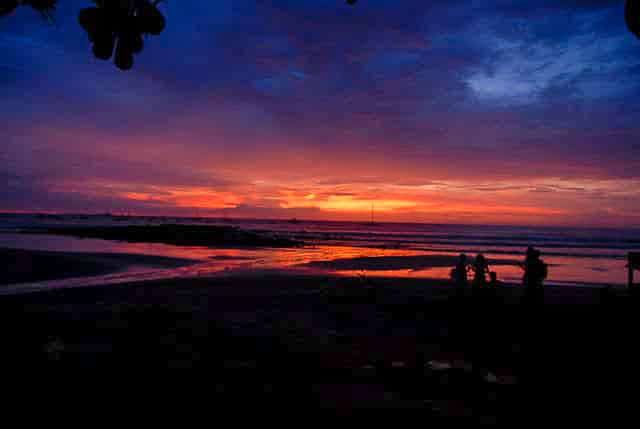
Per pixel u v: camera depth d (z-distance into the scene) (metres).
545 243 43.75
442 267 20.75
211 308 9.55
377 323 8.12
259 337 6.93
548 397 4.49
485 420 3.93
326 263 22.45
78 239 42.47
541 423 3.89
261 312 9.09
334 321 8.28
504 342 6.54
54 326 7.20
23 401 4.12
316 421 3.91
